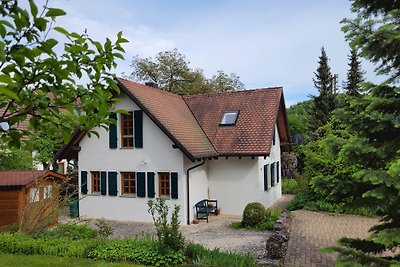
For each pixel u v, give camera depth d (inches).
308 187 743.1
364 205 233.0
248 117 775.7
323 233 517.7
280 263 377.1
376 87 235.1
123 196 698.2
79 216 729.0
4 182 553.0
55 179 602.2
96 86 126.4
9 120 107.3
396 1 227.1
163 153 662.5
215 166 747.4
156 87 854.5
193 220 659.4
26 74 101.3
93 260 374.6
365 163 232.8
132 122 698.2
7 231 470.0
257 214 590.2
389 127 231.9
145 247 384.5
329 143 239.3
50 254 396.5
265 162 775.1
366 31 216.5
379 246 245.4
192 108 860.6
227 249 450.9
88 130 129.0
